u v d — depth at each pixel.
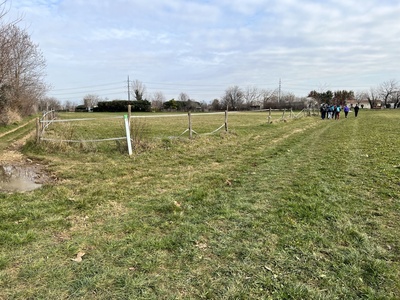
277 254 3.00
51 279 2.57
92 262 2.85
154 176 6.33
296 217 3.94
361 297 2.34
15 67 19.12
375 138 12.19
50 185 5.47
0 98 18.33
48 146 9.41
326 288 2.46
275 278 2.60
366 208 4.23
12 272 2.67
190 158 8.31
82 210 4.23
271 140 12.27
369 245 3.17
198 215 4.05
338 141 11.70
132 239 3.33
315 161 7.80
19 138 14.01
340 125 19.91
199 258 2.94
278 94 85.75
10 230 3.50
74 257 2.95
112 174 6.45
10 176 6.40
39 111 41.00
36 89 27.88
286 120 23.58
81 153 9.02
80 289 2.44
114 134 14.72
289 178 6.03
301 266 2.79
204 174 6.43
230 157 8.51
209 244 3.23
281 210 4.17
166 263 2.86
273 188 5.31
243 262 2.87
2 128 17.58
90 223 3.79
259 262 2.87
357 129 16.55
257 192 5.09
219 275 2.66
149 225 3.73
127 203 4.56
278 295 2.36
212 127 19.53
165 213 4.14
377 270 2.69
